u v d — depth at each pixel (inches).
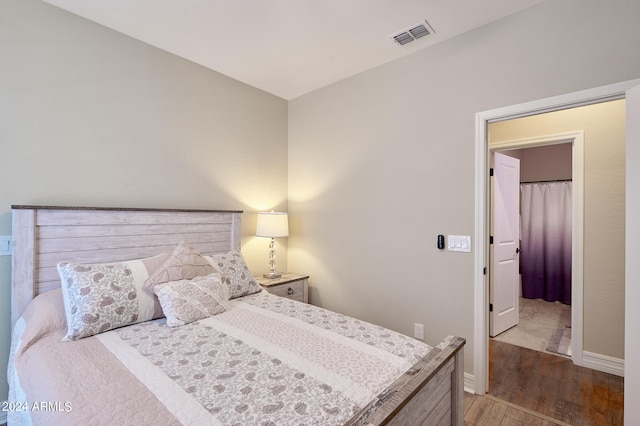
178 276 79.6
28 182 77.0
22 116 76.1
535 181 191.5
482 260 87.9
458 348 58.0
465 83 90.8
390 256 107.7
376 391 44.8
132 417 37.9
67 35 82.5
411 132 102.4
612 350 100.1
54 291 73.7
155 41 96.4
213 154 114.7
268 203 133.8
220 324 70.9
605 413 80.4
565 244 179.2
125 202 92.7
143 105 96.6
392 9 80.5
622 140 99.2
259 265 130.2
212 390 44.1
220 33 91.9
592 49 71.9
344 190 121.5
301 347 58.8
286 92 134.5
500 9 80.7
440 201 95.7
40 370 50.3
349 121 119.7
